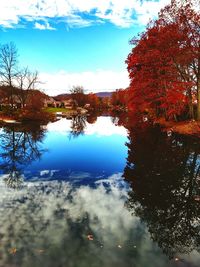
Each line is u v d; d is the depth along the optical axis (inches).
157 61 1333.7
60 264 274.7
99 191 500.4
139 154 836.0
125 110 4936.0
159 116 1845.5
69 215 390.6
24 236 327.3
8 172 633.0
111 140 1182.3
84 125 1971.0
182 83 1266.0
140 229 355.6
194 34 1138.7
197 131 1116.5
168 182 558.6
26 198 456.8
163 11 1230.3
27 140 1170.0
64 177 592.7
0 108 2477.9
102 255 292.0
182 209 425.4
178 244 322.0
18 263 274.5
